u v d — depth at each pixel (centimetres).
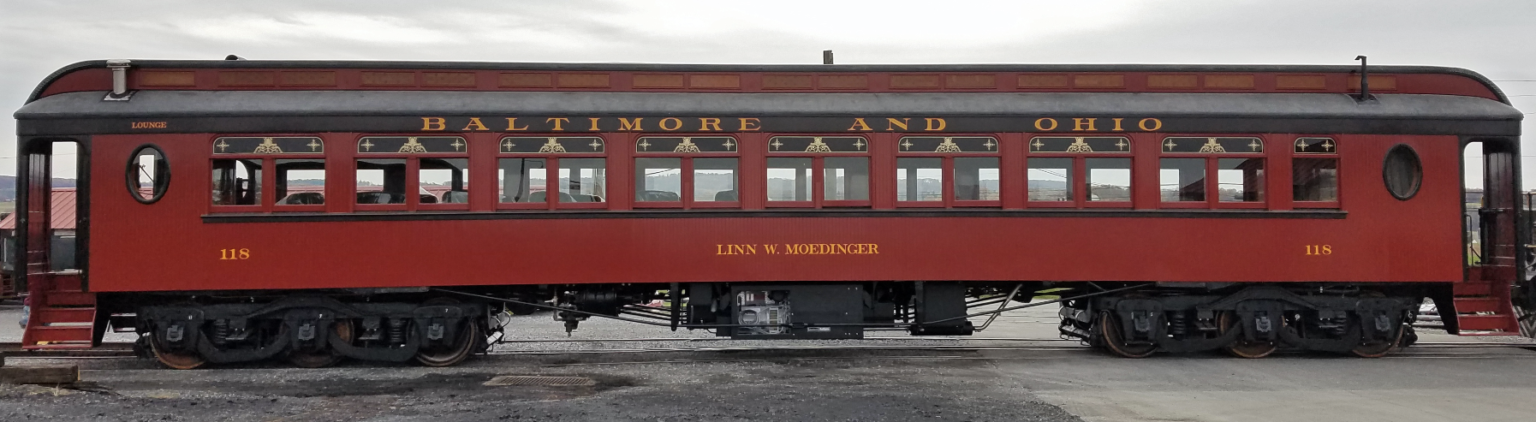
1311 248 1198
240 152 1121
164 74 1149
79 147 1109
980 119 1176
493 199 1141
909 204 1173
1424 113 1209
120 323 1186
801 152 1166
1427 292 1265
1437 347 1356
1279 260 1196
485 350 1248
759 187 1162
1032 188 1183
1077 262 1180
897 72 1211
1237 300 1215
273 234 1122
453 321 1167
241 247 1120
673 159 1162
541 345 1414
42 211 1155
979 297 1342
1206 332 1248
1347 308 1222
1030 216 1177
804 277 1162
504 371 1134
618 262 1150
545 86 1181
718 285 1209
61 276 1152
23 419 840
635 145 1159
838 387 1011
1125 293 1251
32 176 1135
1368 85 1245
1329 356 1262
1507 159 1234
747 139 1163
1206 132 1192
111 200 1109
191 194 1114
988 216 1175
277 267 1122
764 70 1202
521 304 1205
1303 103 1218
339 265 1126
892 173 1170
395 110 1131
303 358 1174
